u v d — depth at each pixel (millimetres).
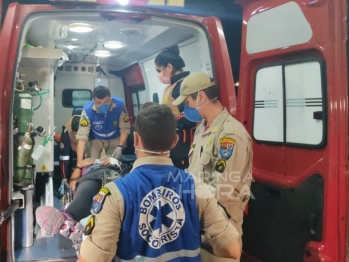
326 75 2117
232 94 2902
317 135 2213
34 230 2863
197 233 1618
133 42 4188
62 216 2414
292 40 2322
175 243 1567
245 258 2828
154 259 1511
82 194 2631
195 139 2586
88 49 4730
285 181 2443
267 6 2527
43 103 3525
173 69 3105
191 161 2527
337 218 2068
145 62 5184
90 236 1478
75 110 5660
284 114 2479
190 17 2934
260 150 2725
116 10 2664
